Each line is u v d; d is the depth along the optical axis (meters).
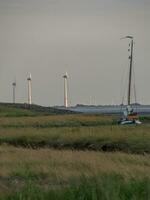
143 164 64.56
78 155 77.56
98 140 102.19
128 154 79.25
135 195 33.44
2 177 57.00
